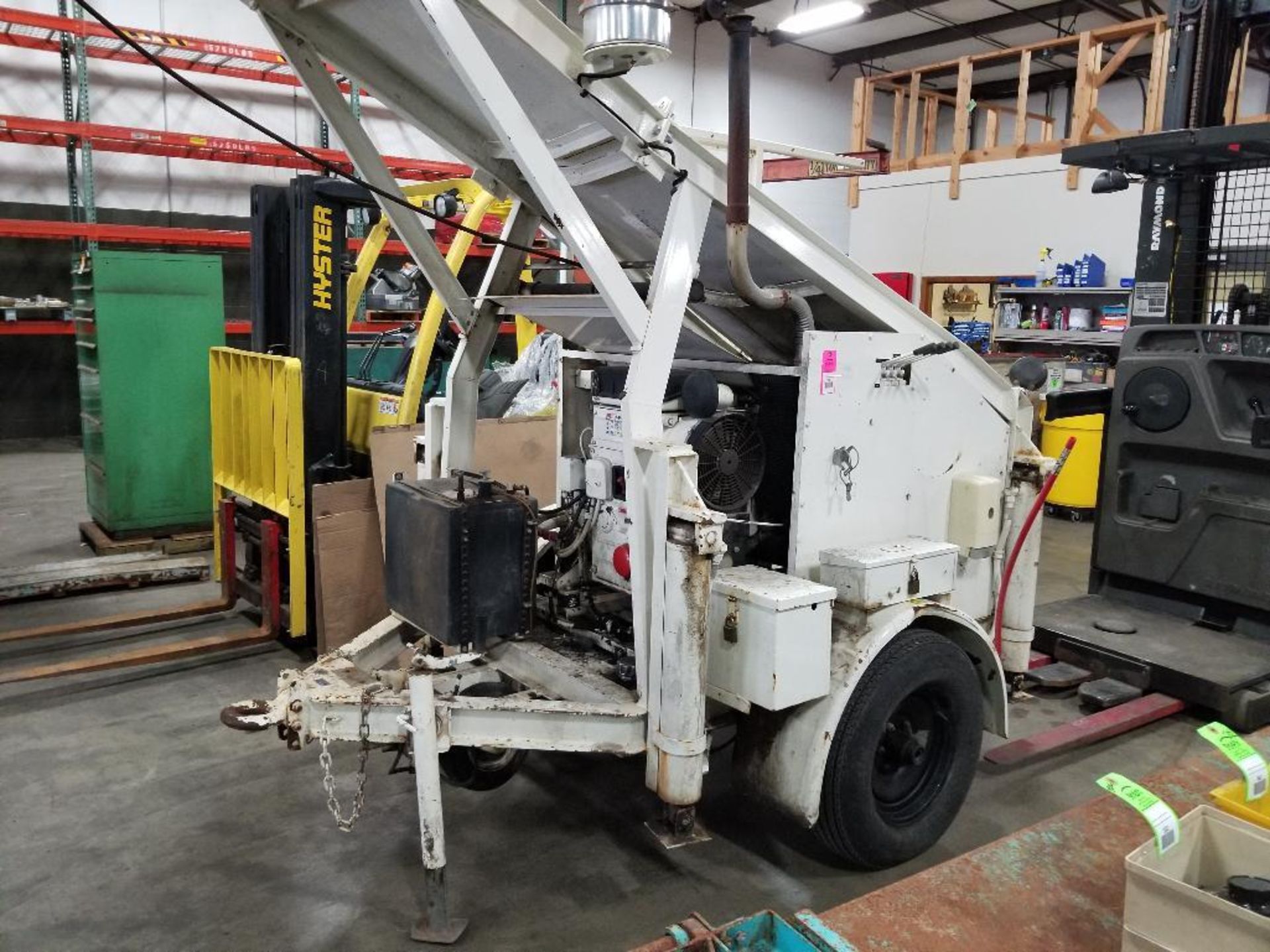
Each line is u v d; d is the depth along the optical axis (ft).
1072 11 38.63
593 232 7.40
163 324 18.25
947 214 32.24
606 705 7.94
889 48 44.06
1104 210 28.25
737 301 8.92
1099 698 12.41
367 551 13.52
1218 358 13.07
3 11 26.61
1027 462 10.63
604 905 8.24
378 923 7.95
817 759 8.02
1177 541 13.89
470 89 6.75
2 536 20.18
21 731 11.51
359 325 29.25
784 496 9.66
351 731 7.63
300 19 7.95
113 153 31.30
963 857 6.29
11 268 30.45
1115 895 5.91
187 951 7.56
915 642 8.73
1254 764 5.62
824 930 4.84
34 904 8.13
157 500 18.78
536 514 8.61
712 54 42.01
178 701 12.39
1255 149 12.46
